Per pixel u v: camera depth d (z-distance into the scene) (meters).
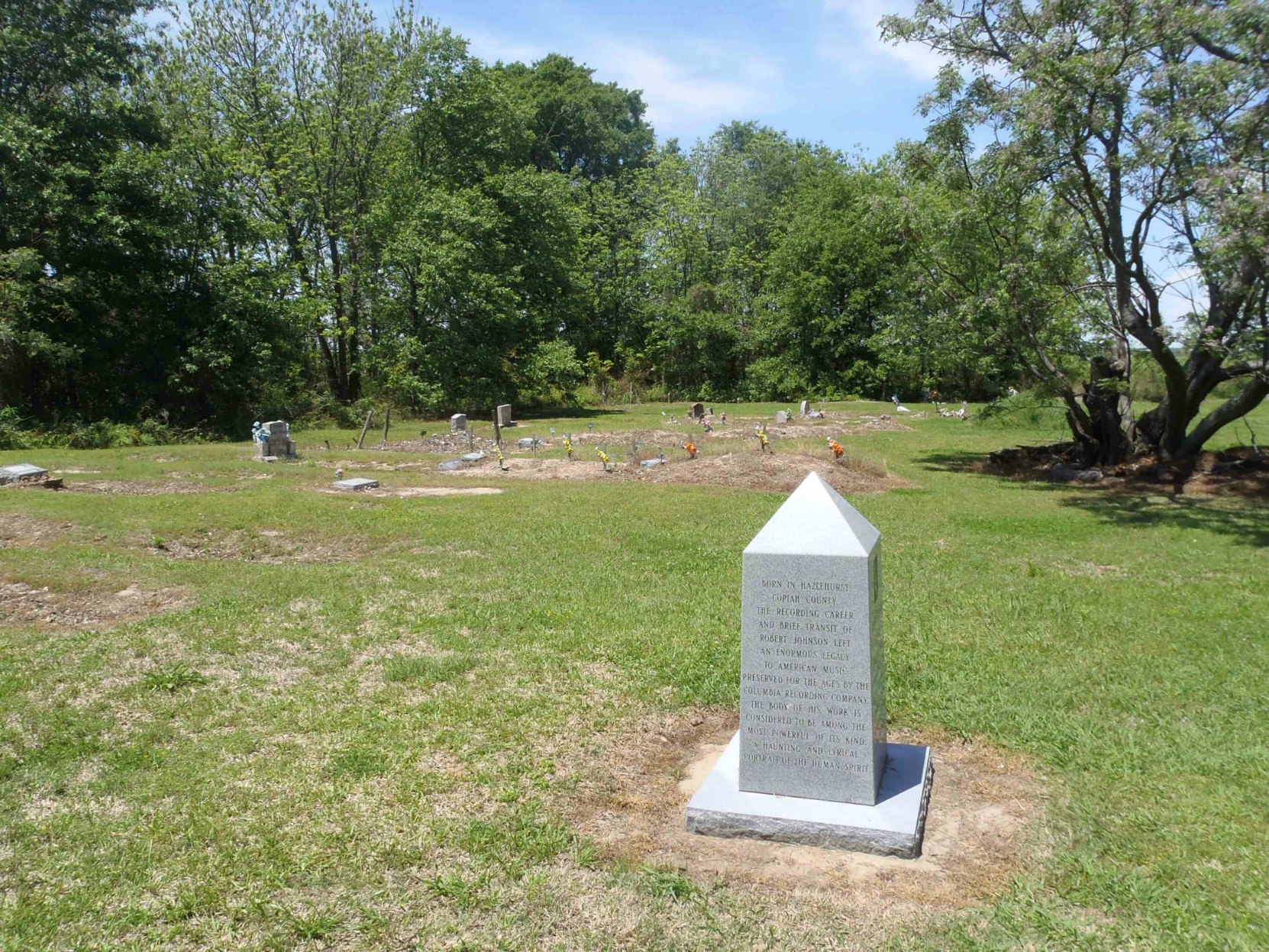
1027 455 22.86
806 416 36.50
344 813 5.43
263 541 13.16
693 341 56.84
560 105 62.00
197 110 38.22
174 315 34.38
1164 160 16.69
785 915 4.47
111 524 13.52
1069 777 5.89
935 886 4.70
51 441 27.70
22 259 28.39
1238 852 4.93
